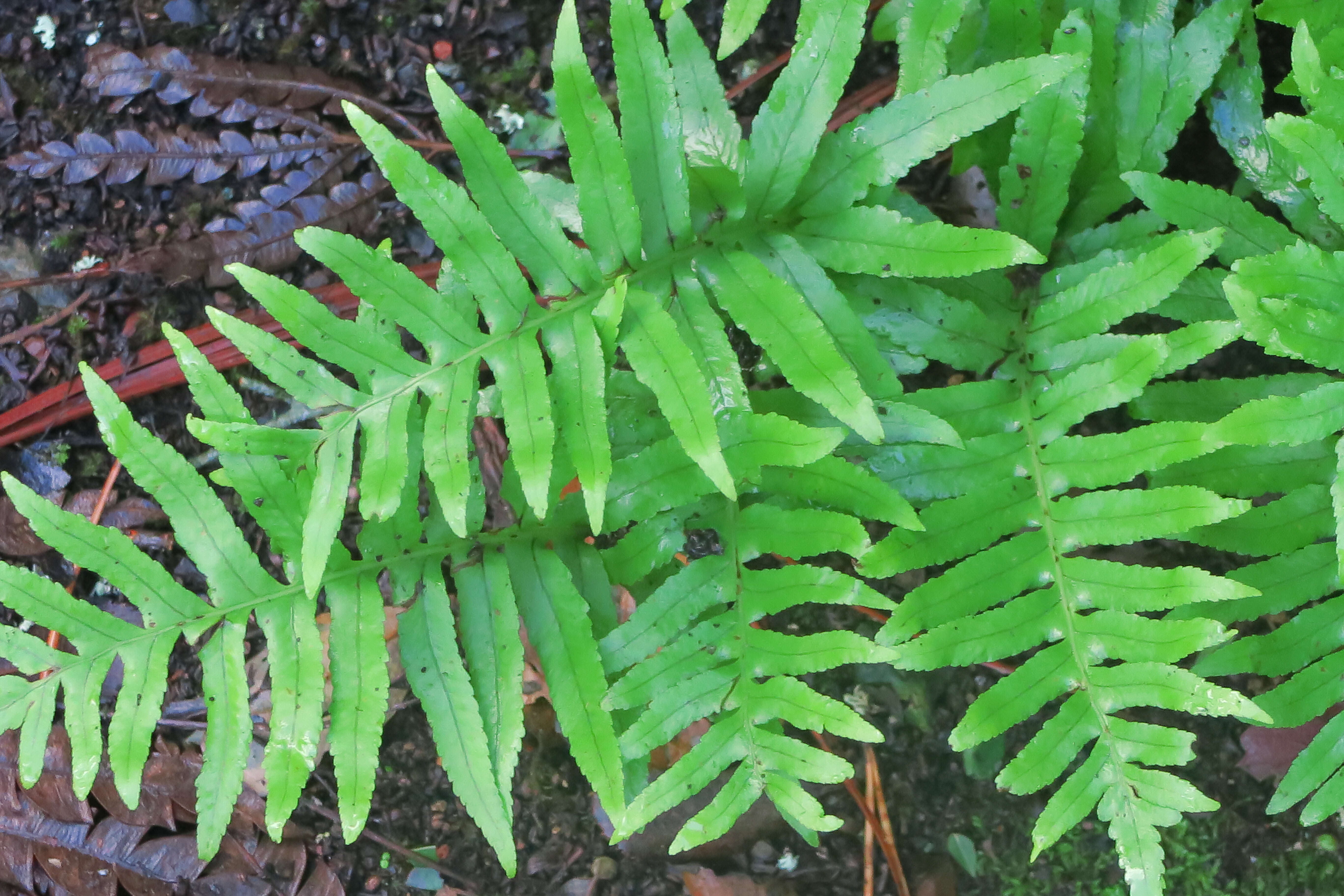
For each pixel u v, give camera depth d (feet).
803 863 6.84
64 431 7.11
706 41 7.30
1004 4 5.49
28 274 7.14
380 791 7.01
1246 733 6.68
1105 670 4.89
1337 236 5.56
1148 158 5.69
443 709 5.03
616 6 4.54
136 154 7.05
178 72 7.03
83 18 7.22
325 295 6.97
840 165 5.05
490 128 7.29
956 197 6.89
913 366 5.50
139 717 4.85
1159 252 4.98
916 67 5.34
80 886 6.48
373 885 6.93
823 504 5.30
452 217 4.52
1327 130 4.45
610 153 4.61
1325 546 5.21
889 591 6.97
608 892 6.89
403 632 5.11
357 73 7.25
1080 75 5.28
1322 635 5.20
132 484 7.11
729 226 5.10
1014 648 4.96
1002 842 6.90
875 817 6.79
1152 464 4.89
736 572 5.10
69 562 7.01
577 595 5.15
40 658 4.82
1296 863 6.73
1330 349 4.37
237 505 7.16
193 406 7.17
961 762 6.97
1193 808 4.70
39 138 7.16
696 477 5.02
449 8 7.32
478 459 5.99
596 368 4.56
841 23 4.79
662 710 5.00
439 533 5.28
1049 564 5.02
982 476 5.17
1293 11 5.49
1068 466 5.09
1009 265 4.91
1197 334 4.90
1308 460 5.31
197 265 6.95
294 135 7.11
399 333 6.17
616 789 4.93
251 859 6.68
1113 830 4.86
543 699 6.88
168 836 6.61
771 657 5.00
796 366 4.70
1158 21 5.62
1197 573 4.74
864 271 5.05
